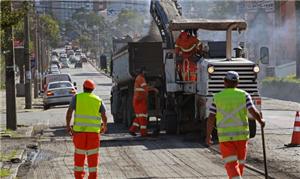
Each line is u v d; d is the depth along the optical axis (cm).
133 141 2461
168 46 2697
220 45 2545
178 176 1641
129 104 3002
